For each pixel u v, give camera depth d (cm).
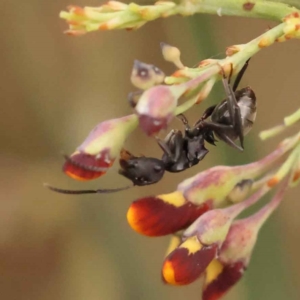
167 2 8
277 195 8
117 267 15
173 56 8
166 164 8
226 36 15
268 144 14
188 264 8
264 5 8
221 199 8
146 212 8
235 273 8
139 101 8
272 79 15
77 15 8
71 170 8
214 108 9
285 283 11
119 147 8
